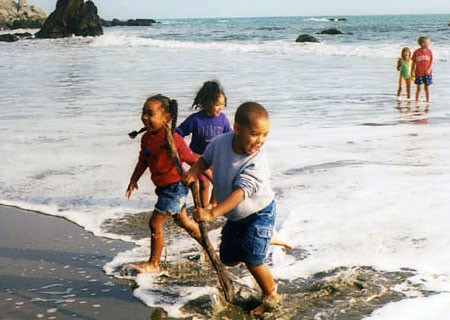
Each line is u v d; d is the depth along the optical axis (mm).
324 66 23141
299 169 7371
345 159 7887
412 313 3588
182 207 4383
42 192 6512
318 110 12398
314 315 3615
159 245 4352
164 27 94250
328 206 5766
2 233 5254
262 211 3645
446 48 28750
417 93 13953
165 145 4258
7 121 11484
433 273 4176
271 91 15516
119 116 11922
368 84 17172
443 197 5938
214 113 5516
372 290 3934
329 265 4352
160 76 20031
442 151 8258
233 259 3793
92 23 59906
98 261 4590
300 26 84375
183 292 3988
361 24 87375
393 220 5293
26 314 3709
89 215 5711
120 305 3826
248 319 3607
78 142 9297
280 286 4043
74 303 3861
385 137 9398
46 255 4719
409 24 80812
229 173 3611
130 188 4617
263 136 3521
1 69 24203
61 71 22875
